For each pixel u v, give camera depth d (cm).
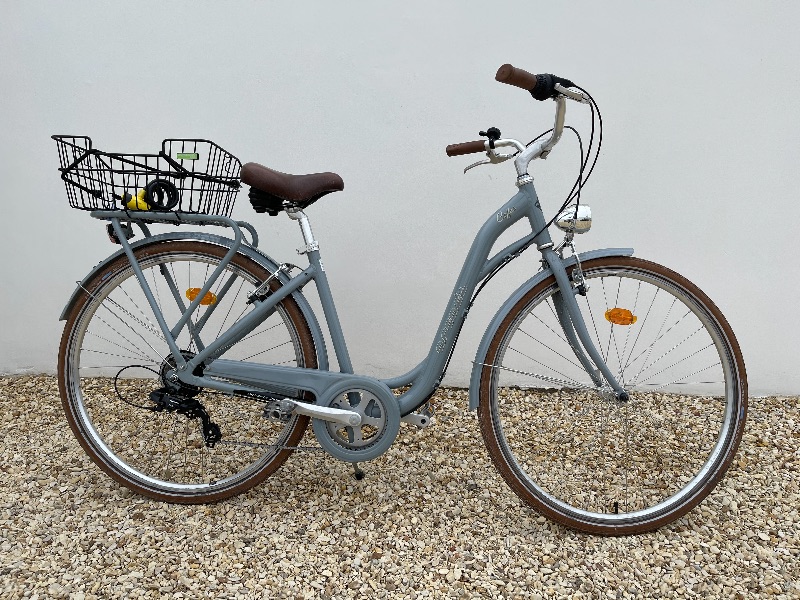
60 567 173
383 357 283
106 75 263
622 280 270
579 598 166
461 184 263
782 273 265
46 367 296
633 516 191
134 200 188
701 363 278
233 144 266
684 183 260
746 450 237
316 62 257
